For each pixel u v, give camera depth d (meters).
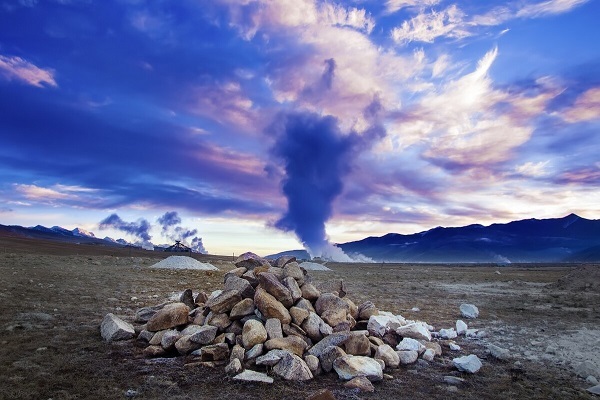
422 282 30.78
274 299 9.59
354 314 11.05
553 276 42.91
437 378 8.02
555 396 7.29
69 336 9.75
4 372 7.23
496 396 7.20
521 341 11.33
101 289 17.30
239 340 8.87
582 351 10.28
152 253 68.38
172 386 6.93
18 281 17.08
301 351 8.41
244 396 6.62
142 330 9.89
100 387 6.79
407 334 10.20
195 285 21.16
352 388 7.16
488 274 46.84
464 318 14.80
